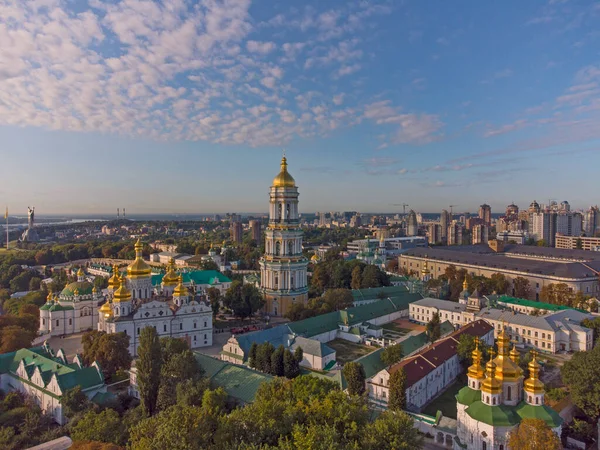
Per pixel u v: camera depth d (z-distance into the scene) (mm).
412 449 67750
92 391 106312
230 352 144500
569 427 92375
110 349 124312
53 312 179875
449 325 175000
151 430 71312
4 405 102500
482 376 82875
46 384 106375
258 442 69125
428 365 118375
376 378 111062
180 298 165000
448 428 91000
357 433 70688
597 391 92938
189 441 65625
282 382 94000
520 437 70438
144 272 174250
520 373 78562
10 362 122000
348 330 173625
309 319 171000
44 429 95188
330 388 91938
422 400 112375
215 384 104500
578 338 154875
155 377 102750
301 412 75750
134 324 152250
